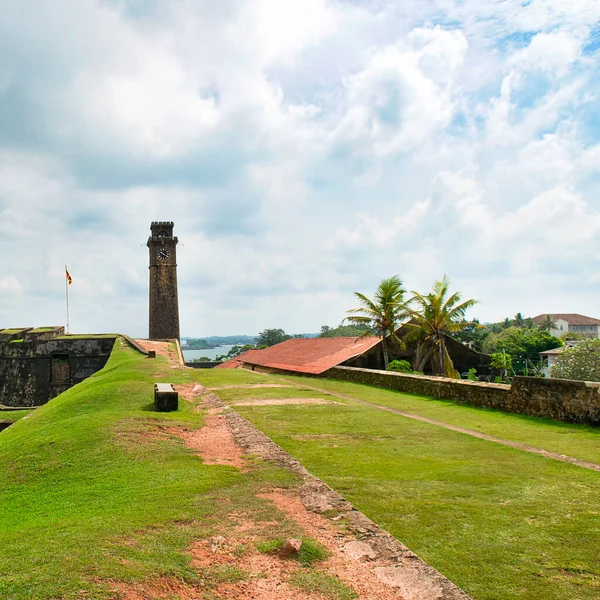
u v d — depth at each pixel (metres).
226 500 6.49
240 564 4.91
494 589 5.04
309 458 9.57
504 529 6.36
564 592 5.00
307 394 18.02
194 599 4.30
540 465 9.09
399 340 32.62
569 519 6.65
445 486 7.95
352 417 13.63
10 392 40.16
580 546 5.91
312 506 6.31
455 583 5.15
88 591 4.07
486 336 84.31
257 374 25.09
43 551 4.82
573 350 33.00
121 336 43.38
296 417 13.64
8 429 15.29
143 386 17.50
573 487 7.88
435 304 32.84
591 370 31.45
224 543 5.28
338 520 5.92
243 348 113.88
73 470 8.49
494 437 11.42
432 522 6.57
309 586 4.62
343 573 4.87
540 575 5.30
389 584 4.70
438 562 5.57
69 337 42.19
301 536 5.50
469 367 35.19
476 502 7.26
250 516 5.99
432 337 33.56
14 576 4.29
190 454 9.08
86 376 41.16
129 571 4.45
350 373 25.48
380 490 7.75
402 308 32.81
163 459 8.66
